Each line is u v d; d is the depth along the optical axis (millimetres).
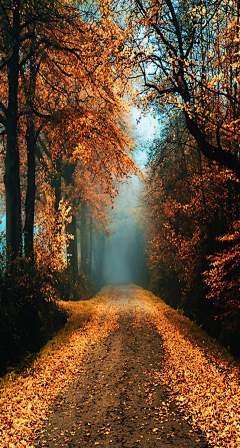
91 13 15297
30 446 6125
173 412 7375
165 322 19484
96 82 16375
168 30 11461
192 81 10836
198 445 5953
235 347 12805
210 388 8578
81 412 7559
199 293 19734
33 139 18562
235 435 6145
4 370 10656
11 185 15391
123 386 9125
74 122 15992
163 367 10742
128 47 10977
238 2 9328
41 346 13414
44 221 20594
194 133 10461
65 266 20578
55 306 18297
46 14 15008
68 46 16484
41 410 7719
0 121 15852
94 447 6000
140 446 5957
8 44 15703
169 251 26828
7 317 12375
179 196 21547
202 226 18031
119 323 19359
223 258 12617
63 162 27609
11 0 14258
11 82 15539
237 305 12656
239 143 11305
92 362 11570
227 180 13539
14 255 15031
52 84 19750
